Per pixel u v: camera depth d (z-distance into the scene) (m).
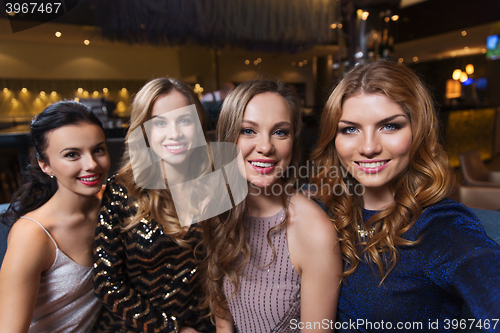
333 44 4.58
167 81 0.86
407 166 0.68
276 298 0.76
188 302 0.91
